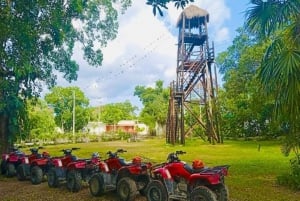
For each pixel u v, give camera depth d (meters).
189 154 20.61
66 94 65.44
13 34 8.02
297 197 8.34
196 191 6.59
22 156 12.38
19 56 8.80
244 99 33.12
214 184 6.66
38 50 11.82
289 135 9.56
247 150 22.97
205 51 31.08
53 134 43.78
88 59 17.61
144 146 30.75
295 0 8.52
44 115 42.91
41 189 9.98
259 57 29.95
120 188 8.19
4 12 7.34
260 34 9.12
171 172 7.38
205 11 30.81
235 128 36.66
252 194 8.70
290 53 7.80
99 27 17.03
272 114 8.74
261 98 9.48
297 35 8.48
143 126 73.00
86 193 9.27
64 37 12.01
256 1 8.98
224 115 37.22
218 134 31.17
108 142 42.81
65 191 9.62
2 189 10.04
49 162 10.93
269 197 8.35
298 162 9.92
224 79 41.22
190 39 31.25
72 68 16.78
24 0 7.81
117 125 72.88
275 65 8.05
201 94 37.50
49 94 65.44
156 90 73.94
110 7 16.69
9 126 14.94
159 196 7.35
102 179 8.70
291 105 7.85
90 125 72.19
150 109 69.56
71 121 65.00
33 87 15.29
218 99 34.62
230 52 40.22
